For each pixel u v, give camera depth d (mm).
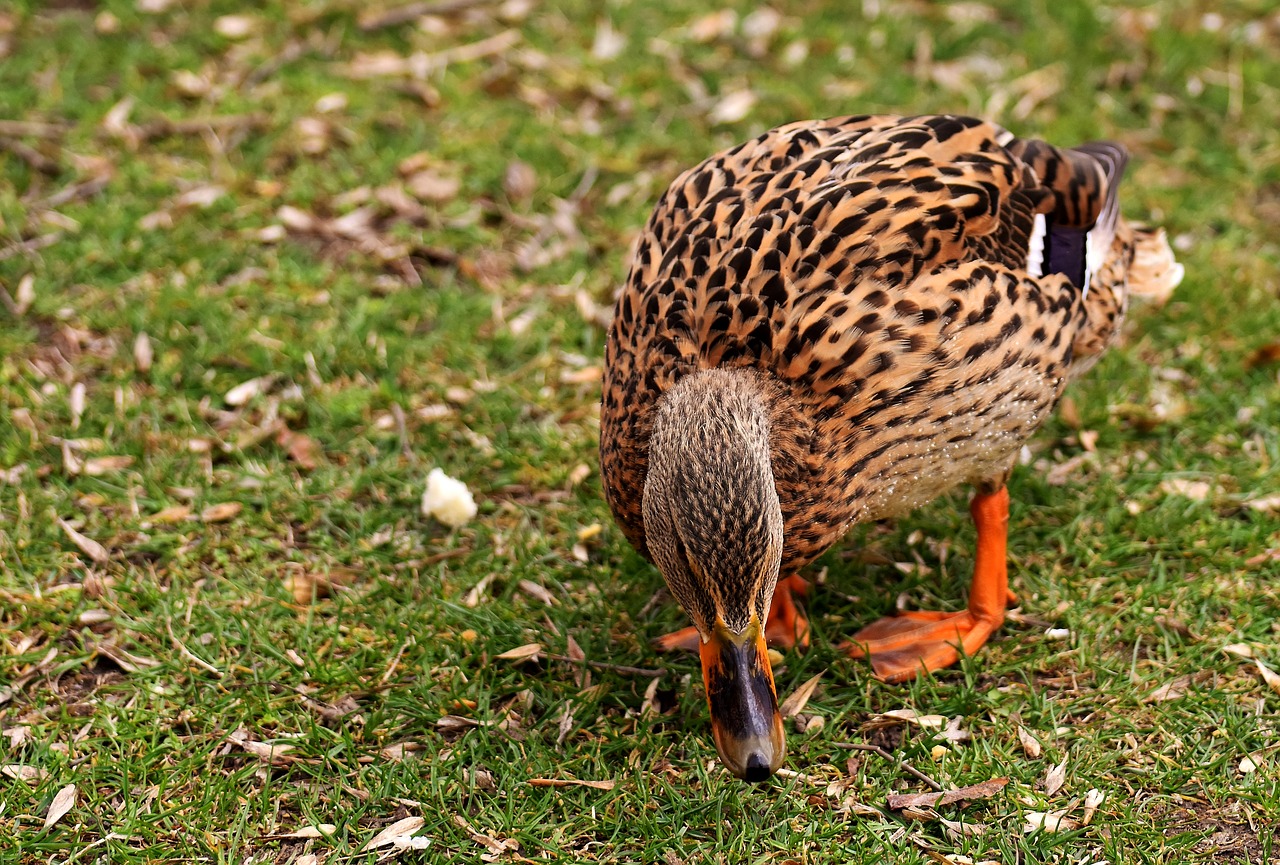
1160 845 6406
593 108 12812
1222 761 6816
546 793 6812
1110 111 12570
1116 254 8094
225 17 13656
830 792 6816
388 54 13359
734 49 13453
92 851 6586
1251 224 11219
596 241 11195
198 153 12125
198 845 6590
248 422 9531
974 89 12820
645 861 6465
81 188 11625
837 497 6867
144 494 8898
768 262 6758
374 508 8883
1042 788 6785
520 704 7414
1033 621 7859
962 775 6867
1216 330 9984
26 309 10352
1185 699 7176
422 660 7648
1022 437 7395
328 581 8234
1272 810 6504
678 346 6816
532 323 10406
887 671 7492
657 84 13000
